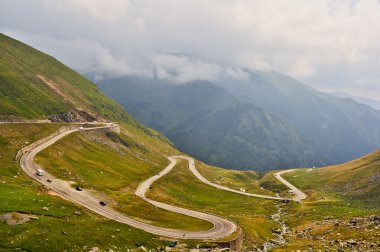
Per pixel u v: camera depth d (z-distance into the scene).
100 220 113.19
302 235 151.25
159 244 110.19
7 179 135.62
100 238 95.94
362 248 98.19
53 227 91.81
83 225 101.00
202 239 120.62
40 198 115.75
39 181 149.62
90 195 148.25
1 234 80.94
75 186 156.00
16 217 92.00
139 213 140.12
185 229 131.00
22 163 171.88
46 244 82.44
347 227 139.38
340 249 98.50
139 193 197.25
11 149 187.38
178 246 111.31
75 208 118.81
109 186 180.50
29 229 86.50
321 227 155.88
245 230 149.12
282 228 183.25
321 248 103.50
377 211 188.25
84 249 86.81
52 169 174.50
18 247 77.88
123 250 96.00
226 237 125.56
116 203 145.88
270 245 138.50
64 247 84.12
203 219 152.00
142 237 110.62
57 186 149.38
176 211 162.75
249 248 129.38
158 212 149.38
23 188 124.31
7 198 106.44
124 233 107.81
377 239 107.00
